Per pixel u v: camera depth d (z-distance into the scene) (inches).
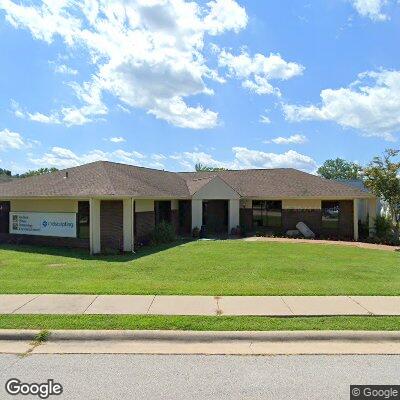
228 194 970.1
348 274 458.0
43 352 233.9
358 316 288.4
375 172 821.9
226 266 512.7
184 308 305.0
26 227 768.3
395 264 539.8
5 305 312.2
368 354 232.1
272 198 975.0
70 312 294.2
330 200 952.3
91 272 468.1
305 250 692.7
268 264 529.7
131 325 267.0
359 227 956.0
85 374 204.2
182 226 1022.4
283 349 240.2
